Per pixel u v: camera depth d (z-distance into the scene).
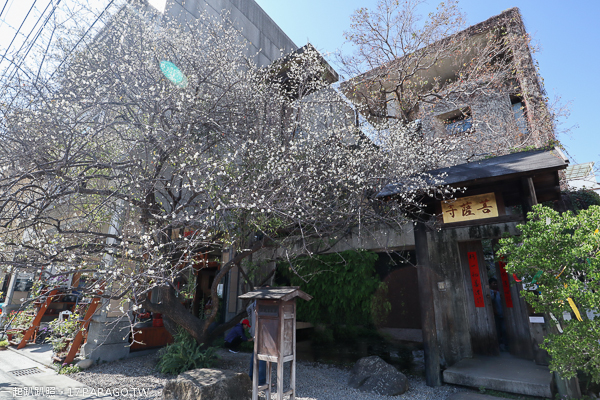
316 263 8.49
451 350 6.62
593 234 3.70
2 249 5.10
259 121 7.64
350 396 5.17
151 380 5.95
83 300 7.93
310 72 9.35
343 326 8.57
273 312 4.49
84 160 5.47
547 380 4.97
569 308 3.92
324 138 7.85
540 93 9.25
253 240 7.98
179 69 6.89
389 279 11.20
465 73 10.38
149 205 5.98
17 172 4.93
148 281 5.80
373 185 7.40
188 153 6.11
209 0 11.52
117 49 6.13
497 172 5.14
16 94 5.24
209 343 6.91
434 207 6.77
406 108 11.04
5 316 9.26
